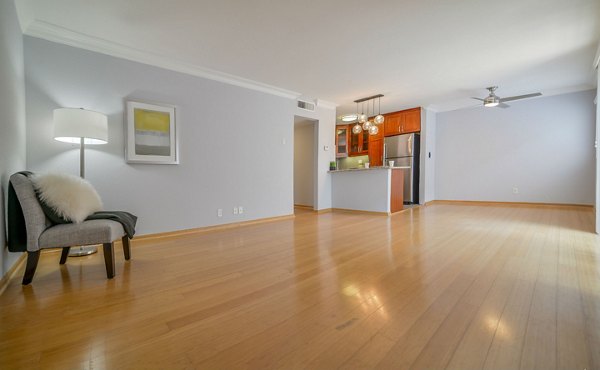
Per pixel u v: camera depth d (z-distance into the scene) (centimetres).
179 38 302
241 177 437
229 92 423
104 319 149
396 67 393
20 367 112
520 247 285
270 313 155
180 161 370
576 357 113
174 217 364
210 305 165
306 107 552
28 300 172
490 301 165
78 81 296
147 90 343
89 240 203
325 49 333
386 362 112
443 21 275
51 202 197
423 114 656
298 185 692
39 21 264
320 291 183
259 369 110
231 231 388
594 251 266
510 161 620
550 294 173
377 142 734
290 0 238
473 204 668
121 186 323
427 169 675
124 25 274
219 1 239
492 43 324
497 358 113
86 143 295
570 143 552
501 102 495
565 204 559
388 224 430
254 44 317
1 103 189
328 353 119
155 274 218
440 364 111
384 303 165
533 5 250
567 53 354
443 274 211
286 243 316
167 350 122
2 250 190
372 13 259
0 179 187
